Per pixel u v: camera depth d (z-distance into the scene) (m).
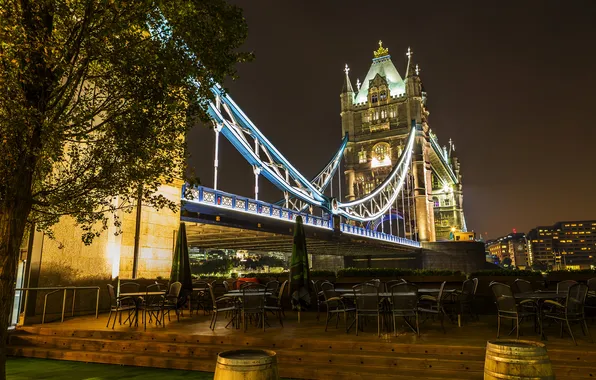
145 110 7.20
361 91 124.06
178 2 6.68
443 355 7.37
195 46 6.86
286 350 7.93
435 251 77.56
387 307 9.91
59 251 12.37
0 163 6.11
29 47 5.87
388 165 111.25
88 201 7.81
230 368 4.47
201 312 13.85
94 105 7.18
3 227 5.92
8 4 6.02
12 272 5.91
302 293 10.28
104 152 7.21
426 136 112.00
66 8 6.36
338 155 77.88
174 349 8.54
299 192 41.81
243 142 33.00
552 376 4.58
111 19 6.50
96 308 12.27
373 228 86.62
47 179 9.09
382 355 7.43
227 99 32.41
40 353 8.98
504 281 12.16
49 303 11.88
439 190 143.50
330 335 8.81
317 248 56.12
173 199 18.56
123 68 6.75
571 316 8.11
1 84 5.96
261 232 32.19
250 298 9.69
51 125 6.10
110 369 7.89
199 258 87.88
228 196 27.02
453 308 10.98
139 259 16.34
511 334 8.79
